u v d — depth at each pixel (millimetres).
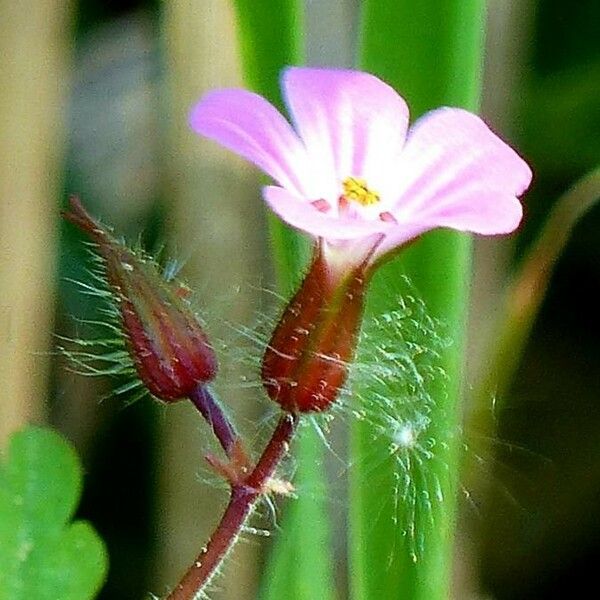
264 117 112
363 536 123
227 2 136
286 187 112
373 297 124
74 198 114
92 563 121
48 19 137
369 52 123
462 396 135
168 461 142
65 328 153
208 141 138
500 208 109
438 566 122
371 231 103
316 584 126
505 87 149
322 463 133
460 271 122
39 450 122
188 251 139
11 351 137
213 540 111
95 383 153
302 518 126
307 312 111
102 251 114
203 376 113
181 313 114
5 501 121
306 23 137
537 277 142
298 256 122
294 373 111
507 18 148
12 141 136
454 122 115
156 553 145
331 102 116
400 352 125
